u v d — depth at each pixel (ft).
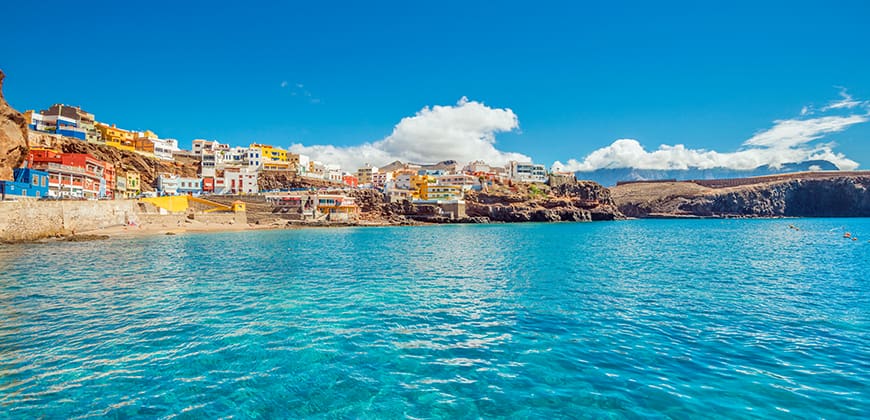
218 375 40.96
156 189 384.47
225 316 61.67
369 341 50.90
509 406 35.29
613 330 55.16
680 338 51.83
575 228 370.73
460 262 124.57
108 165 297.53
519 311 65.16
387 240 214.28
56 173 223.51
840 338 51.70
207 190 406.21
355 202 432.25
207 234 241.96
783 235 271.69
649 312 64.39
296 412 34.40
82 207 206.80
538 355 46.39
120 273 99.19
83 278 92.07
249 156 473.67
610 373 41.57
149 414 33.71
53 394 36.73
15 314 61.87
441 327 56.70
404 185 558.97
